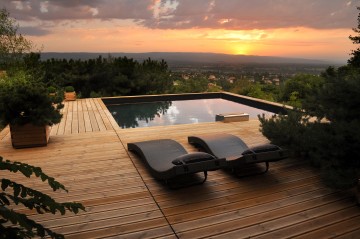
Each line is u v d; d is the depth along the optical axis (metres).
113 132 6.45
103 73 17.69
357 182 3.09
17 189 1.56
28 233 1.49
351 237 2.47
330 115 3.69
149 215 2.86
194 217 2.82
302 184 3.60
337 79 3.53
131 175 3.92
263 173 3.93
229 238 2.46
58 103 5.59
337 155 3.30
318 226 2.65
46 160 4.55
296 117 4.72
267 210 2.96
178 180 3.71
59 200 3.19
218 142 4.49
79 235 2.51
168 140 4.58
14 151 5.05
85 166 4.28
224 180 3.73
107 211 2.94
